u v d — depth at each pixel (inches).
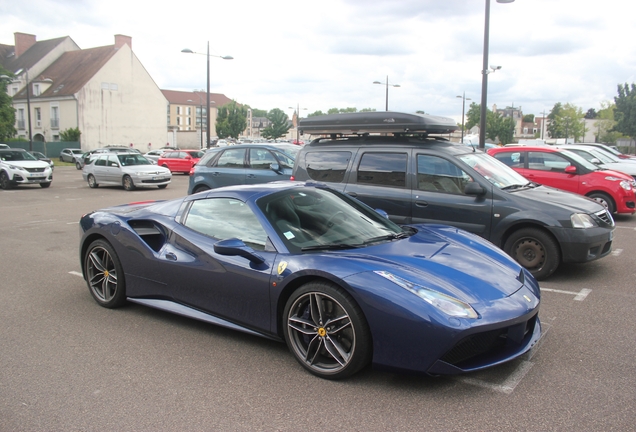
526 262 235.1
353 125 270.7
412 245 153.6
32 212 512.7
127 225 189.2
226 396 126.4
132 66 2224.4
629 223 409.1
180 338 166.4
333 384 131.8
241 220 161.2
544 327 172.4
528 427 109.6
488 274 138.3
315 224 157.9
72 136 2038.6
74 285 235.3
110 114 2165.4
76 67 2220.7
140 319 185.8
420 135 274.7
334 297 131.0
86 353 155.0
